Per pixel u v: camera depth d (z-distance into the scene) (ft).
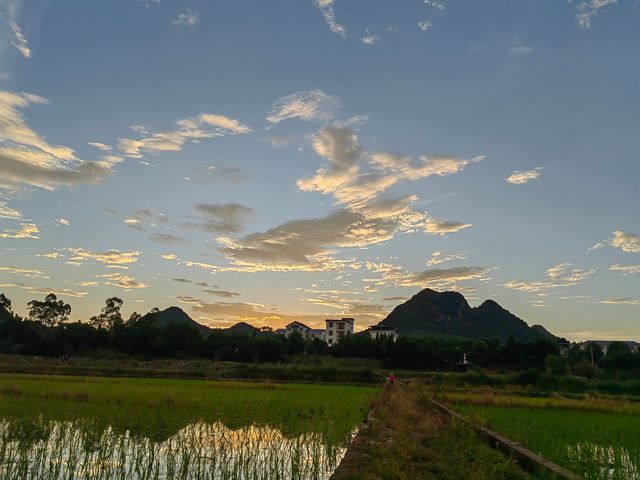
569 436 57.36
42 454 40.11
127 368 178.60
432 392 114.73
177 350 258.98
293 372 179.01
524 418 73.20
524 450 41.09
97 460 39.68
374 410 71.20
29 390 88.99
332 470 38.04
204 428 56.49
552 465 35.24
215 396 90.07
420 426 59.00
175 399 78.89
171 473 35.53
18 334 274.36
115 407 69.41
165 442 47.60
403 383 163.22
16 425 52.60
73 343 256.11
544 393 139.03
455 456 39.60
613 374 219.41
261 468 38.55
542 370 234.79
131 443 46.50
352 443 43.93
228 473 35.53
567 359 269.85
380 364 250.78
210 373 173.78
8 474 34.30
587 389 161.79
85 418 58.65
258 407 76.54
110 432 51.88
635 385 157.79
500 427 59.93
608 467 41.83
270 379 167.94
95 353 249.75
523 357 255.91
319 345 289.33
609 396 140.77
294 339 284.61
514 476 34.71
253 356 255.09
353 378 176.24
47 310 310.04
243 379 167.63
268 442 49.03
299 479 35.29
